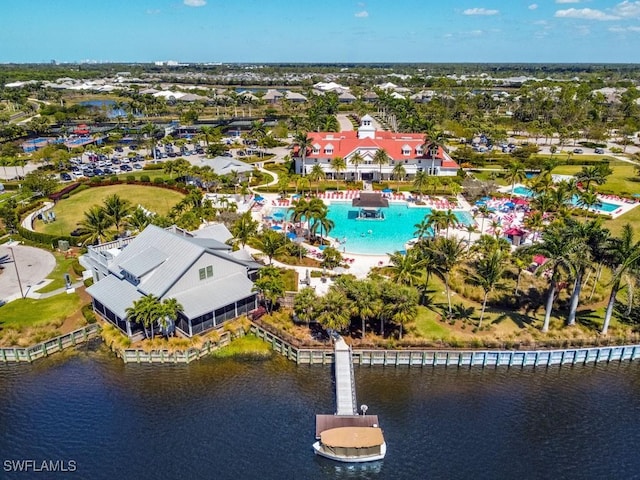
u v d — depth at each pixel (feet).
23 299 236.02
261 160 526.98
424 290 236.22
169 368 194.59
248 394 180.75
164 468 148.05
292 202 358.23
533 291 244.01
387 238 318.65
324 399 178.60
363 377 192.65
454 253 215.72
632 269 196.44
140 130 627.05
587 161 517.55
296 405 175.32
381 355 197.47
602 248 204.74
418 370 197.77
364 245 306.96
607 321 208.54
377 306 195.31
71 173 472.44
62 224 335.26
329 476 146.92
